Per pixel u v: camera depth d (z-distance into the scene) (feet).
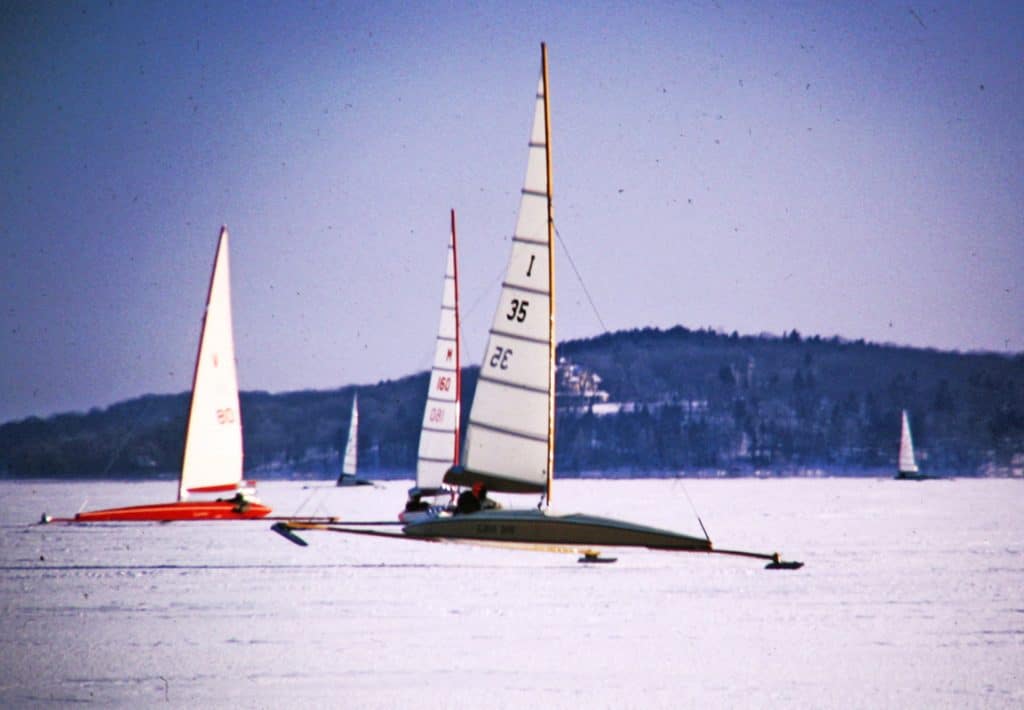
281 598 309.22
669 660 225.15
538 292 367.25
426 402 580.30
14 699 196.44
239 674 214.07
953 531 572.92
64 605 296.92
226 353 545.85
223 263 540.11
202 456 545.03
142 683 207.51
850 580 342.03
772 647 237.45
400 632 256.32
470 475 367.86
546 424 365.81
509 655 230.48
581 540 355.15
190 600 306.14
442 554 434.30
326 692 200.75
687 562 396.78
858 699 194.29
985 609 283.59
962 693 197.36
